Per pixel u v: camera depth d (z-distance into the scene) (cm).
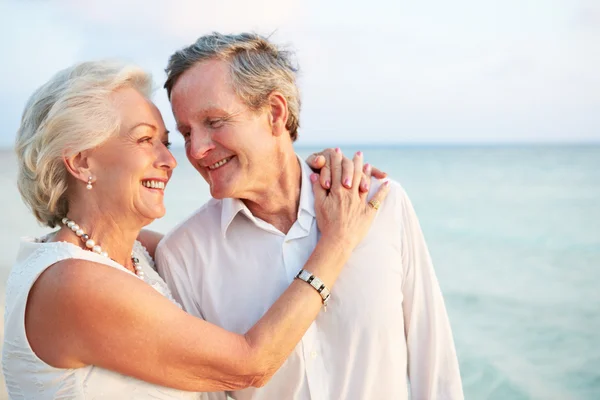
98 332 167
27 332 170
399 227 221
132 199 185
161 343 173
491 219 1875
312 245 214
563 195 2314
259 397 210
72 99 177
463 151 4472
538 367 778
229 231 216
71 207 189
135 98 185
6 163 3161
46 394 172
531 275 1230
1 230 1525
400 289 219
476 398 713
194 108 194
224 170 202
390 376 211
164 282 214
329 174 217
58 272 169
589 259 1352
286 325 188
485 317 978
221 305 212
